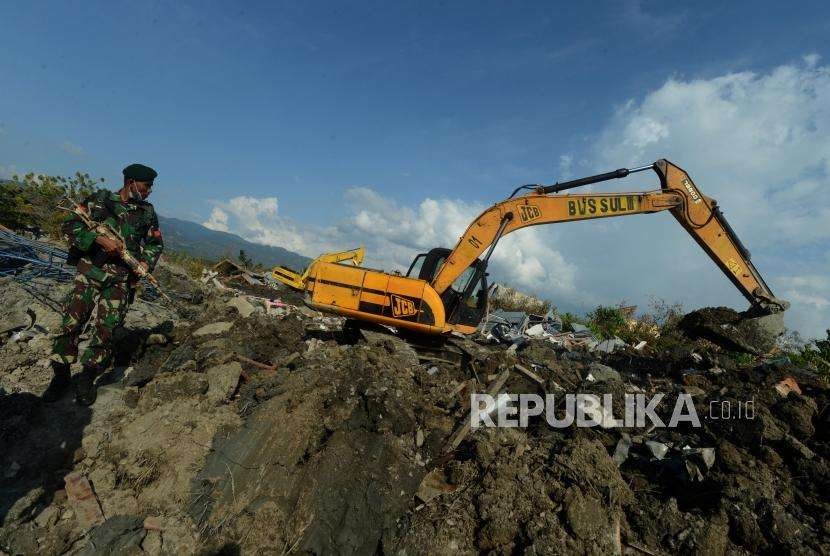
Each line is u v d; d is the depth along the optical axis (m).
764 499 3.66
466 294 7.56
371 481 3.66
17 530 3.20
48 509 3.39
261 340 6.23
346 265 7.42
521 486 3.61
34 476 3.70
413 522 3.46
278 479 3.74
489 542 3.33
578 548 3.24
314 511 3.51
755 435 4.44
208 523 3.49
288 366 5.63
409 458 3.96
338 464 3.72
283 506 3.60
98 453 4.02
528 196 7.77
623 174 7.90
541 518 3.38
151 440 4.11
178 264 18.69
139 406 4.58
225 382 4.80
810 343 9.60
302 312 11.38
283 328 6.47
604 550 3.26
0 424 4.01
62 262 8.27
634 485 4.10
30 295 6.48
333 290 7.34
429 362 7.36
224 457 3.95
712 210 7.91
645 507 3.66
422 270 8.12
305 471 3.75
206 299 10.16
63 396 4.65
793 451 4.21
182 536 3.37
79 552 3.16
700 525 3.46
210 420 4.35
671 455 4.43
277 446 3.91
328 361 5.40
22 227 11.96
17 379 4.79
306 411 4.12
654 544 3.42
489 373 6.75
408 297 7.19
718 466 4.10
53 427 4.21
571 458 3.83
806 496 3.86
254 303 11.41
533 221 7.79
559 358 8.77
